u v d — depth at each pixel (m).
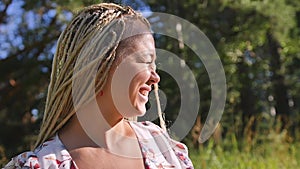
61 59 1.84
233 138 8.80
